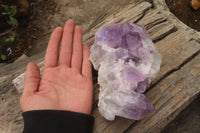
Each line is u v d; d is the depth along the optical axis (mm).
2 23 805
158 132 542
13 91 543
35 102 442
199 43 577
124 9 656
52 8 935
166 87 512
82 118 440
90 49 522
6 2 818
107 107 457
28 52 835
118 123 483
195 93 506
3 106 527
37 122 419
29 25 880
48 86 467
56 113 428
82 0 958
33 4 923
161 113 490
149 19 618
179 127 623
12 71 599
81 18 930
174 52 554
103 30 495
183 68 536
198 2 847
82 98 467
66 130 424
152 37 577
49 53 495
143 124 484
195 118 629
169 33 594
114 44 478
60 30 510
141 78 434
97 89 511
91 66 509
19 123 511
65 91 471
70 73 488
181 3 877
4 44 811
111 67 462
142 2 668
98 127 482
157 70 467
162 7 707
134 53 464
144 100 435
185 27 611
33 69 466
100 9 948
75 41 516
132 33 461
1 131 505
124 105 437
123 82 443
